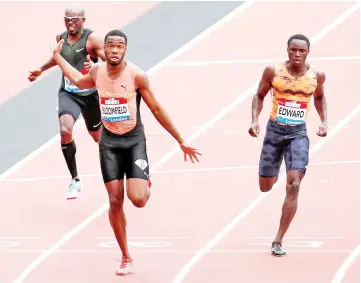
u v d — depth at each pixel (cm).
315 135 3875
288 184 2881
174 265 2856
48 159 3831
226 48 4578
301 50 2836
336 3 4866
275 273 2772
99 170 3709
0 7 5041
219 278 2745
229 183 3531
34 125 4097
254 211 3297
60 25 4856
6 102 4275
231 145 3834
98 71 2675
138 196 2647
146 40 4688
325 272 2772
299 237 3069
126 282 2725
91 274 2800
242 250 2970
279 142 2934
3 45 4716
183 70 4434
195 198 3422
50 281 2756
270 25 4725
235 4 4931
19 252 3002
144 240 3083
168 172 3641
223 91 4250
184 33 4728
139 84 2666
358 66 4375
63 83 3312
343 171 3581
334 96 4159
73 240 3106
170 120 2698
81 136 3978
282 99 2895
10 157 3853
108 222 3269
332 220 3197
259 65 4431
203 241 3062
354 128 3925
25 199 3488
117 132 2686
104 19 4878
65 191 3553
